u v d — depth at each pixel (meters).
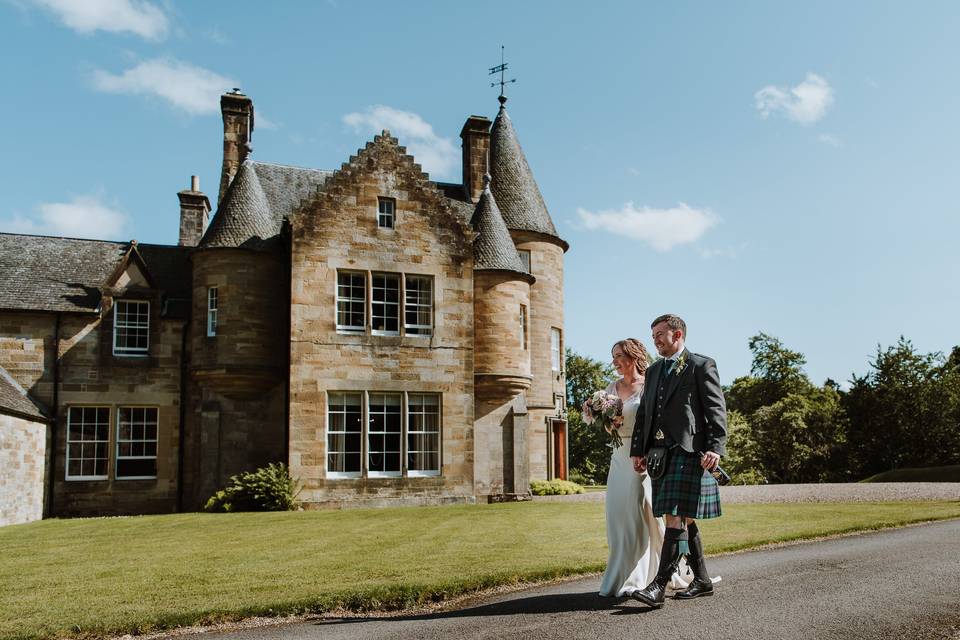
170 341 25.25
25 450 21.30
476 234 25.84
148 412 25.05
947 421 41.06
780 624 5.29
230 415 23.53
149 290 25.19
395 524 14.70
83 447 24.27
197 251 24.00
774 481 51.62
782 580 6.87
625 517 6.56
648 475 6.52
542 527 13.19
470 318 24.78
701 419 6.22
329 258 23.36
